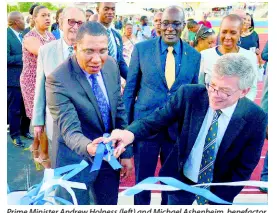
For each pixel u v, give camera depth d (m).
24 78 2.33
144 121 2.19
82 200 2.28
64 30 2.21
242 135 2.12
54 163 2.23
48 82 2.09
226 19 2.21
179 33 2.24
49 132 2.34
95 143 2.06
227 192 2.27
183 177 2.29
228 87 2.03
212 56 2.26
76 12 2.19
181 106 2.15
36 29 2.28
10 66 2.35
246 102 2.09
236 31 2.21
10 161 2.43
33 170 2.43
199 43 2.27
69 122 2.07
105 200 2.29
